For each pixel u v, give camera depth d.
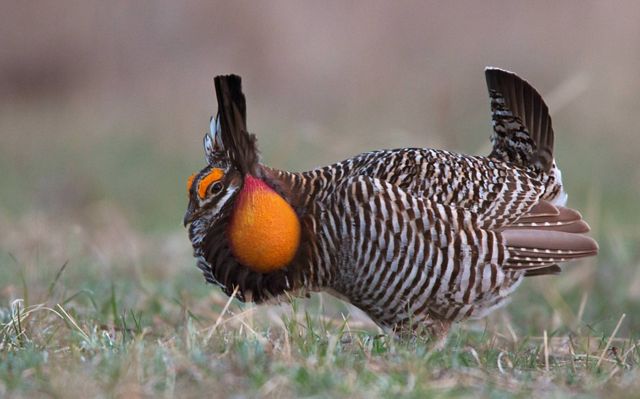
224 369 7.60
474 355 8.57
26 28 29.38
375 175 9.17
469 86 23.84
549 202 9.93
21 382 7.39
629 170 20.70
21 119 27.50
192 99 25.78
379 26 24.92
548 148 10.07
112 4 28.47
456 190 9.27
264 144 20.69
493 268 9.36
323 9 25.69
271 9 25.94
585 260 13.30
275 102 24.69
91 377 7.35
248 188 9.31
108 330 9.86
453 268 9.20
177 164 22.41
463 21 24.80
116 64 28.09
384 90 23.88
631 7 23.42
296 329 8.86
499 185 9.52
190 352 7.89
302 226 9.24
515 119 10.22
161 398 7.05
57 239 15.24
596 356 9.13
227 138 9.42
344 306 12.23
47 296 10.54
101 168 22.19
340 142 17.75
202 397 7.10
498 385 7.73
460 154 9.86
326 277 9.38
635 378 7.89
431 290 9.25
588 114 22.91
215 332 8.79
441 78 23.92
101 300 11.48
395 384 7.39
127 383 7.16
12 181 21.69
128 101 27.06
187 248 15.24
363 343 8.67
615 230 15.15
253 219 9.27
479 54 24.33
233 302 11.16
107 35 28.33
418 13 24.97
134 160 22.86
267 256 9.29
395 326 9.60
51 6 29.30
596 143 22.22
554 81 23.17
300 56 25.39
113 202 19.50
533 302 12.54
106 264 13.49
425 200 9.05
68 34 29.00
